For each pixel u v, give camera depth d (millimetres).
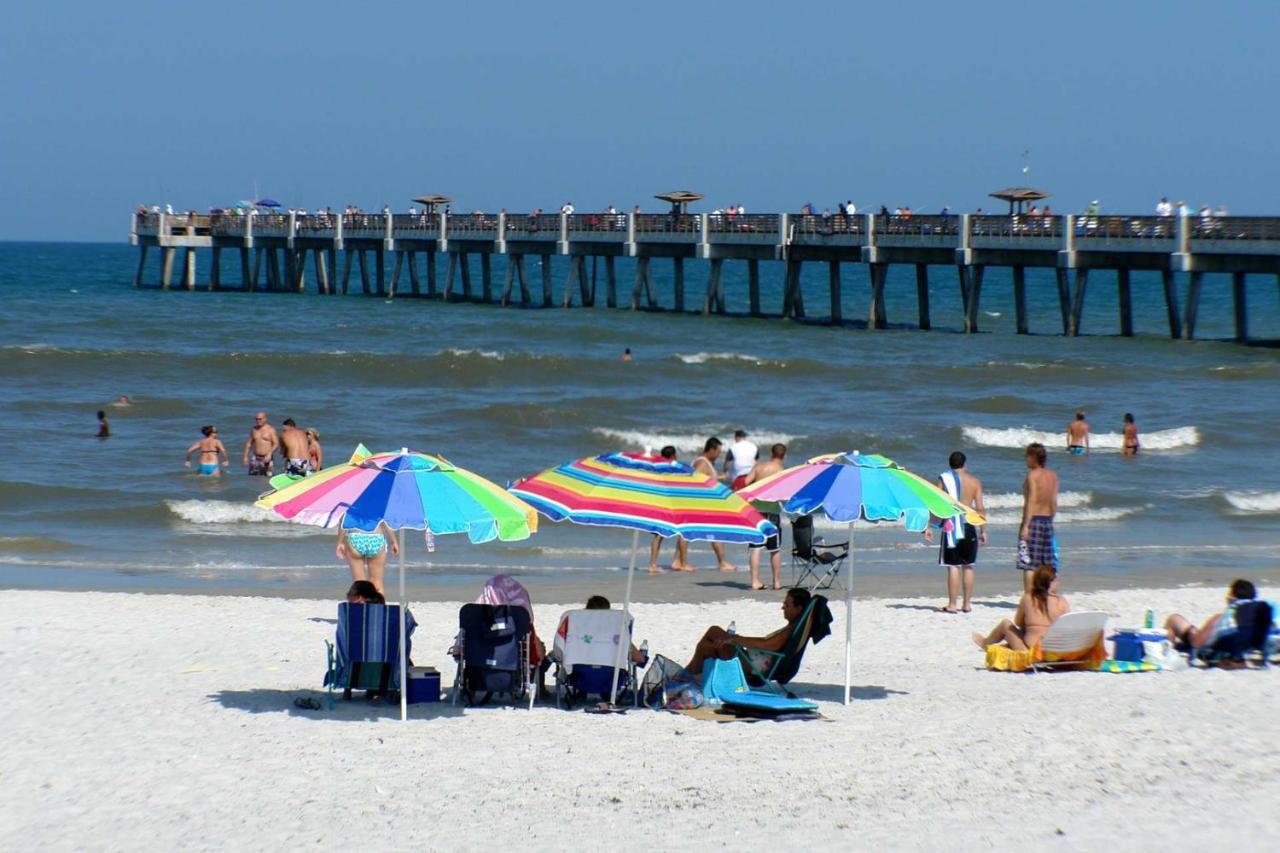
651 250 199625
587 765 33344
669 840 28031
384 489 33438
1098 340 173500
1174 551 74812
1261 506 89062
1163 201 157750
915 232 169500
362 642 38906
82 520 78500
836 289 192750
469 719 37969
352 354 141000
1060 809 29781
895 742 35188
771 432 111125
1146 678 43344
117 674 43688
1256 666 45250
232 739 35812
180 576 65688
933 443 110812
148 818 29688
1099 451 109438
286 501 33562
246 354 139750
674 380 141250
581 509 33719
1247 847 27422
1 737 35844
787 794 30938
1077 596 60406
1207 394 134375
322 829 28969
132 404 114750
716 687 39344
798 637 39750
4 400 117875
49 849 27906
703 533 33625
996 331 192875
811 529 61031
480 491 34031
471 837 28375
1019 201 179625
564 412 115250
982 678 43844
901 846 27531
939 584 64750
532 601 59281
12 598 57062
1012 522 83562
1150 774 32219
